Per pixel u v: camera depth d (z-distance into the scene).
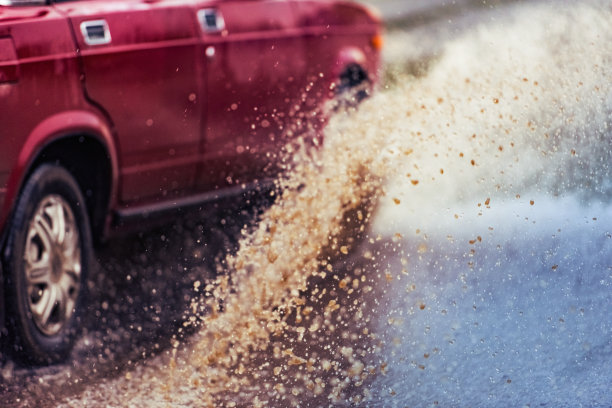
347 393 5.09
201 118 7.19
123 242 7.58
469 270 7.26
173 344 6.07
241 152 7.57
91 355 5.96
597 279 6.95
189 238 7.62
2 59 5.73
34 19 6.04
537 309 6.34
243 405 4.99
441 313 6.34
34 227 5.86
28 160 5.80
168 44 6.92
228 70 7.39
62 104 6.09
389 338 5.91
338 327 6.15
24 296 5.71
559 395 4.90
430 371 5.34
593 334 5.82
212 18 7.33
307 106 8.20
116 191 6.72
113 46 6.51
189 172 7.21
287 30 8.09
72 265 6.23
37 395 5.31
